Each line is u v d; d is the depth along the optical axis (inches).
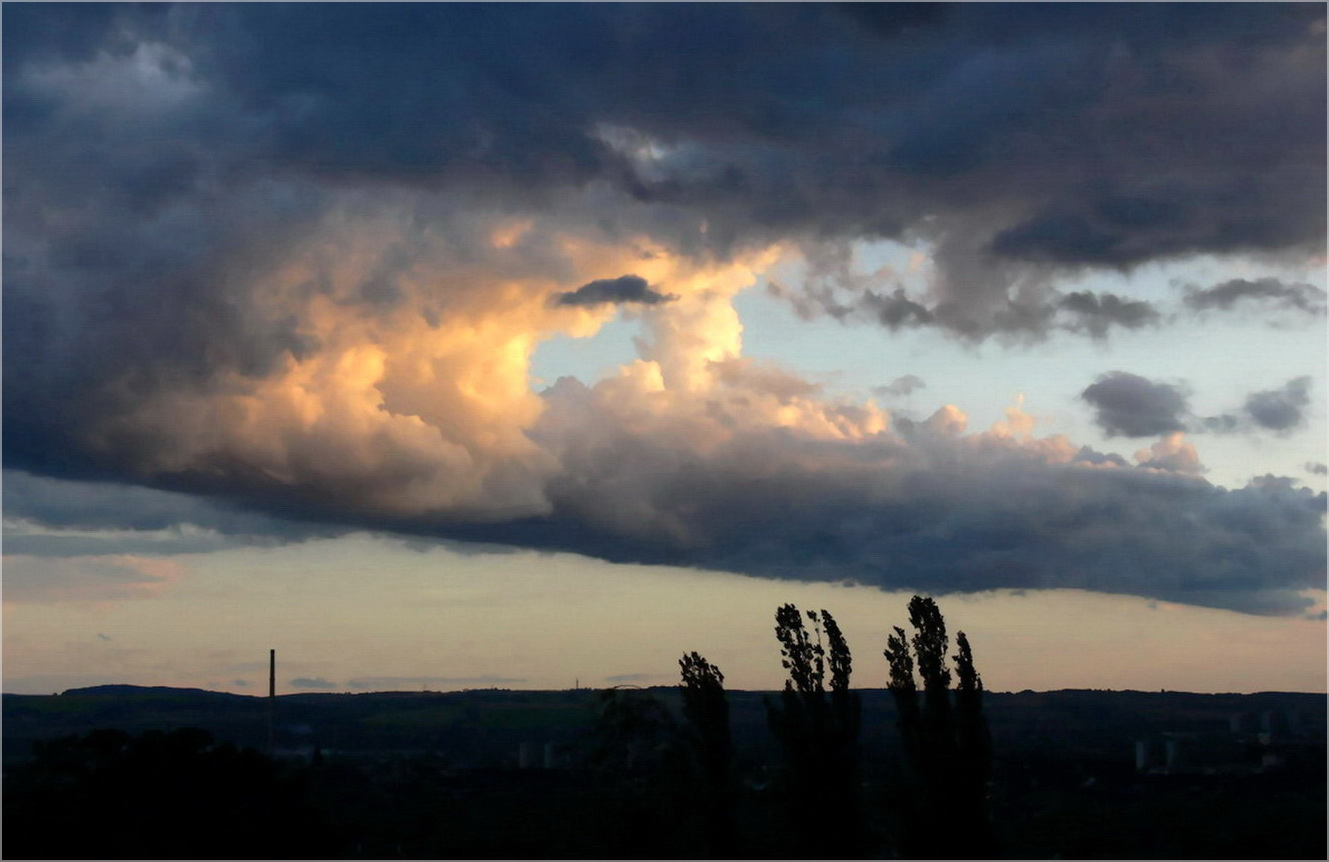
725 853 3230.8
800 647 3206.2
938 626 3110.2
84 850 2642.7
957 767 3002.0
